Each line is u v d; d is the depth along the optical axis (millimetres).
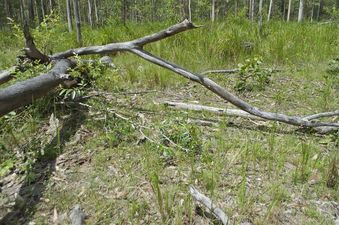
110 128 3078
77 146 2896
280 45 6578
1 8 27688
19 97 2727
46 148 2811
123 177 2504
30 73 3521
